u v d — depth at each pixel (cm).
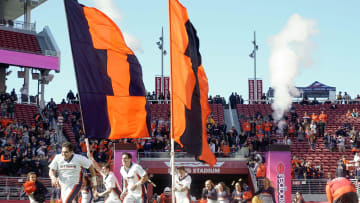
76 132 3438
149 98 4453
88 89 1120
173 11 1260
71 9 1132
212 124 3647
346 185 859
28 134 3216
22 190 2630
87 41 1140
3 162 2761
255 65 4956
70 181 963
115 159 2692
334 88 5038
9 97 3659
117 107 1163
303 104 4316
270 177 2630
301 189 2811
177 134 1216
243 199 1866
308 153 3478
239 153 3009
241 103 4481
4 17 4731
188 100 1244
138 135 1190
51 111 3762
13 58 3984
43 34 4388
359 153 2992
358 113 4175
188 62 1257
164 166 2984
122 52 1188
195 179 3278
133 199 1147
